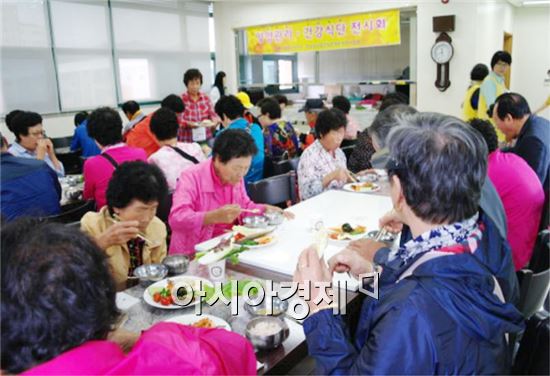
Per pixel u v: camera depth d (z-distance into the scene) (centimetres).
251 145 220
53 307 67
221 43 800
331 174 295
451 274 93
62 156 495
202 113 577
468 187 94
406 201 99
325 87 724
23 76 587
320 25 686
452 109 588
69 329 69
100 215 182
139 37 706
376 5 625
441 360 87
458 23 566
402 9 608
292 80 752
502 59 477
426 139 95
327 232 203
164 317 140
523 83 974
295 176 309
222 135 219
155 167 180
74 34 632
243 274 169
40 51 600
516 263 226
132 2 689
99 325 73
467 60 568
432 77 596
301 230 213
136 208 171
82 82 649
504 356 96
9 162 272
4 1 560
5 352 68
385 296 100
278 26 729
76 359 68
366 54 675
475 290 92
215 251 173
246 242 188
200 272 172
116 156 288
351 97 694
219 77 703
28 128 366
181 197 223
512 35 938
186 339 82
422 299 91
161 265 170
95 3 648
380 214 237
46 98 612
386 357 88
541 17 928
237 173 219
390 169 101
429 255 98
